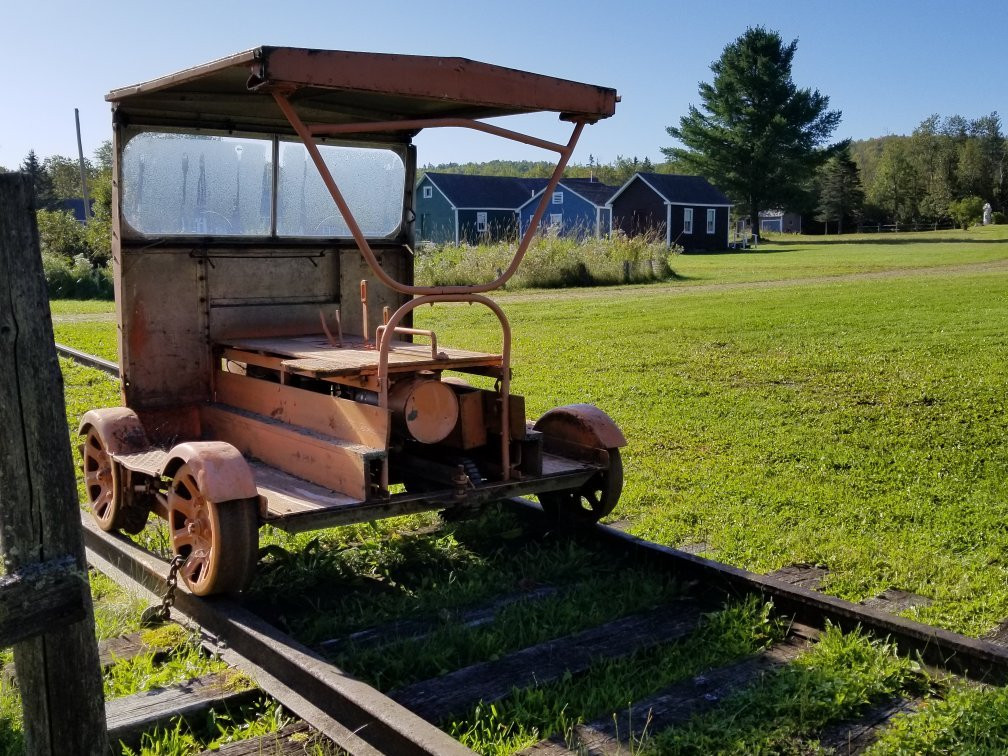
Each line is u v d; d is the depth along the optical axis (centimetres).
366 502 443
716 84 6594
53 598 249
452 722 352
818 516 621
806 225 9150
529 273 2750
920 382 1059
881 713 358
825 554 545
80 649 261
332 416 480
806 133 6531
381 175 650
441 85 429
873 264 3612
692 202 5612
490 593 492
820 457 767
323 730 337
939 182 9931
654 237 3653
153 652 413
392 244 668
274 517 422
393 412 471
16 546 246
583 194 5828
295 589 498
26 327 241
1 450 242
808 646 418
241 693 372
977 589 488
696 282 2905
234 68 413
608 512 551
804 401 991
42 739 264
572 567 523
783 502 654
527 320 1848
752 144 6469
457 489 474
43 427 246
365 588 505
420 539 571
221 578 432
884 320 1673
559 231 3941
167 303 576
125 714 351
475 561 541
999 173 10150
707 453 793
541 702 364
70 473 252
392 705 327
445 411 481
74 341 1581
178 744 339
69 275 2736
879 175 10588
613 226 5844
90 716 266
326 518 431
